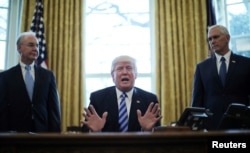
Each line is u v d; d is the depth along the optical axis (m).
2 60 4.82
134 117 2.52
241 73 2.78
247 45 4.62
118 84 2.61
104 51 4.96
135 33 5.04
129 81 2.60
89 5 5.12
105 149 1.33
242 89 2.77
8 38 4.89
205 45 4.51
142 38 5.02
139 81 4.86
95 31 5.03
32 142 1.32
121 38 5.02
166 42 4.62
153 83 4.77
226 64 2.88
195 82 2.99
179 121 1.87
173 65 4.52
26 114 2.76
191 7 4.66
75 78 4.51
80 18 4.75
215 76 2.82
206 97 2.88
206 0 4.65
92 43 4.98
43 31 4.53
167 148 1.35
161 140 1.34
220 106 2.72
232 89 2.75
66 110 4.39
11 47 4.85
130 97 2.64
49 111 2.93
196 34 4.56
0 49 4.84
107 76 4.88
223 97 2.75
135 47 4.98
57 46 4.61
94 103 2.63
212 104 2.77
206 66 2.94
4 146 1.32
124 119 2.54
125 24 5.07
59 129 2.92
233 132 1.30
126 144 1.33
